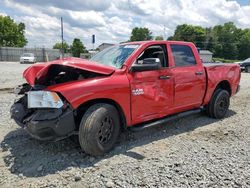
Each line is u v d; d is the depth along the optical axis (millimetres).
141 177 3557
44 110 3898
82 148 4078
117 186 3348
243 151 4453
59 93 3881
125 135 5152
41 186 3369
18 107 4547
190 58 5672
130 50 4801
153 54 5133
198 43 102562
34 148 4500
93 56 5352
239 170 3768
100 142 4129
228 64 6703
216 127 5812
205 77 5906
